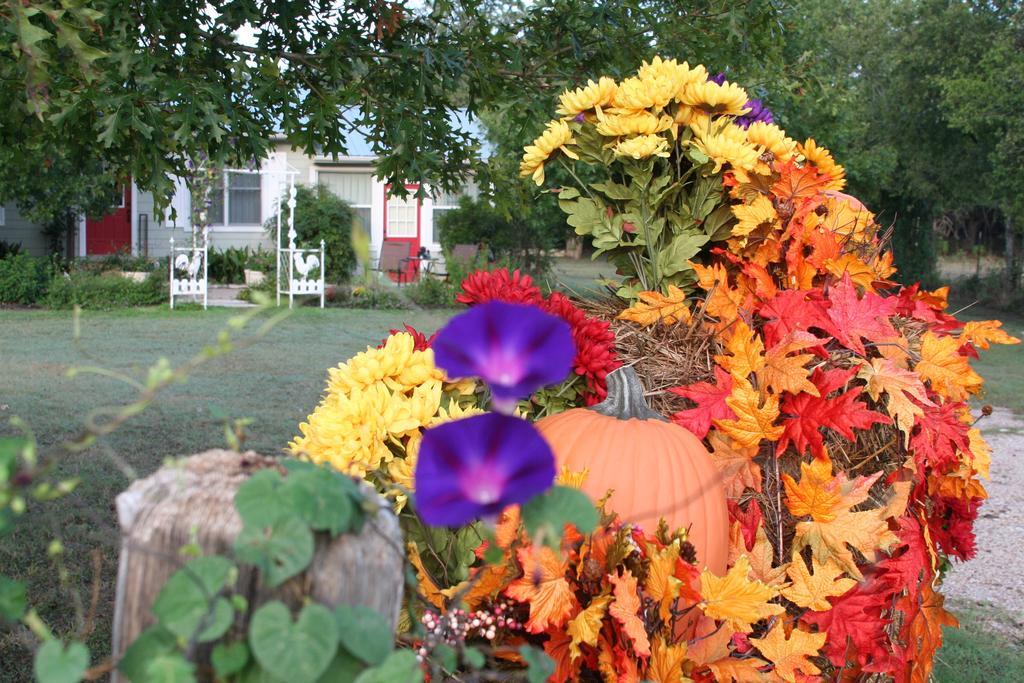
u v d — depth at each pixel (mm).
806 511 2205
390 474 2217
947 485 2586
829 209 2660
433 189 4512
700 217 2613
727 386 2316
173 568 1049
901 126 19266
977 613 4270
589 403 2479
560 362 1056
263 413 7449
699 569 1965
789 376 2209
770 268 2590
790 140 2668
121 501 1105
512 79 4664
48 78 2689
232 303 16609
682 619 2000
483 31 4480
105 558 4250
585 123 2670
